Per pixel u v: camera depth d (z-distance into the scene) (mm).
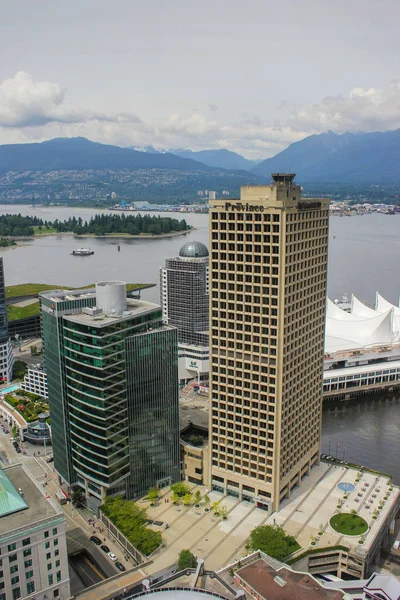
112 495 183500
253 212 164125
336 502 183250
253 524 173125
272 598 127438
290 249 165250
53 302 180625
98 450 178250
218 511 178625
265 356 171000
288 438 181000
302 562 155500
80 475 189625
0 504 143000
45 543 141000
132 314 179625
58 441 196250
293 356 177375
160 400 189125
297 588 131500
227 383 181250
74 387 179750
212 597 114188
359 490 190375
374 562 167250
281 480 179375
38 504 147125
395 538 180125
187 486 196750
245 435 181000
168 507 183625
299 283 175125
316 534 166375
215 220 173125
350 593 146375
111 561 163375
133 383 180250
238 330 175250
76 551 167875
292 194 170375
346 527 168625
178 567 150625
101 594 146250
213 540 165750
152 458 191500
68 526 180000
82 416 179750
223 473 188750
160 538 163875
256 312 170500
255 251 166500
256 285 168375
